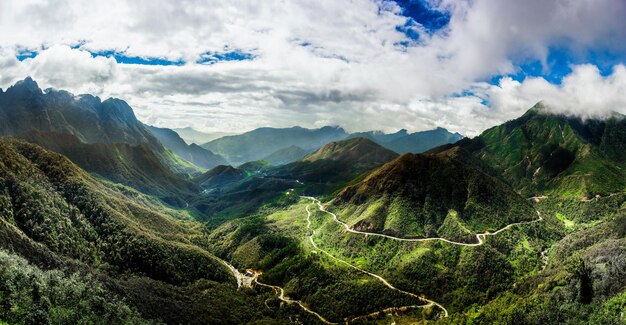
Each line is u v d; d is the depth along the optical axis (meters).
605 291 163.88
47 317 135.00
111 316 157.50
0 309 129.00
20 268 149.25
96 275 191.12
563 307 164.25
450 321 193.88
